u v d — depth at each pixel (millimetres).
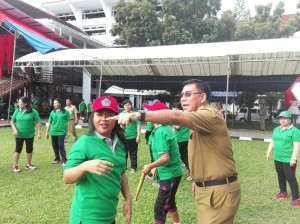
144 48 16781
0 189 5281
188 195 5246
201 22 23609
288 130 4977
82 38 26812
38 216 4148
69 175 2018
